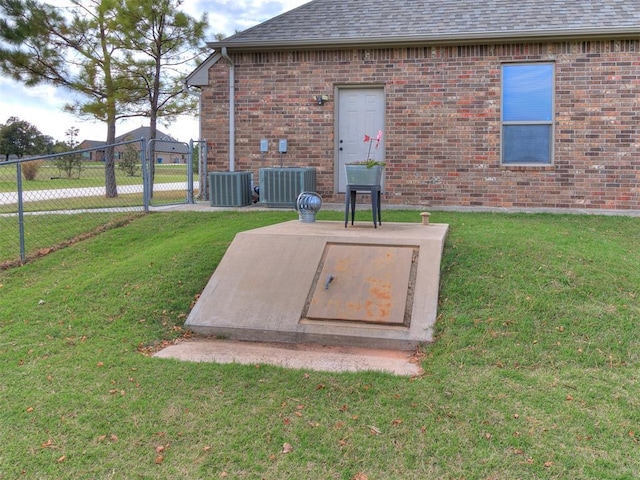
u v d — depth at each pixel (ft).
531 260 17.67
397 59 32.09
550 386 11.34
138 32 45.09
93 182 40.70
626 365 12.24
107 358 13.26
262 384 11.72
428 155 32.14
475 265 17.40
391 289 15.89
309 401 10.94
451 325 14.34
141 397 11.17
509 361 12.57
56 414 10.50
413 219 25.32
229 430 9.91
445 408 10.53
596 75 30.30
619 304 14.85
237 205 31.73
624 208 30.50
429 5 34.58
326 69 32.89
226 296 16.53
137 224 26.81
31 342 14.38
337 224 22.49
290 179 30.86
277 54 33.32
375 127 33.12
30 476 8.66
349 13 34.83
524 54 30.78
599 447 9.18
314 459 9.02
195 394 11.31
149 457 9.12
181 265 19.26
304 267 17.24
